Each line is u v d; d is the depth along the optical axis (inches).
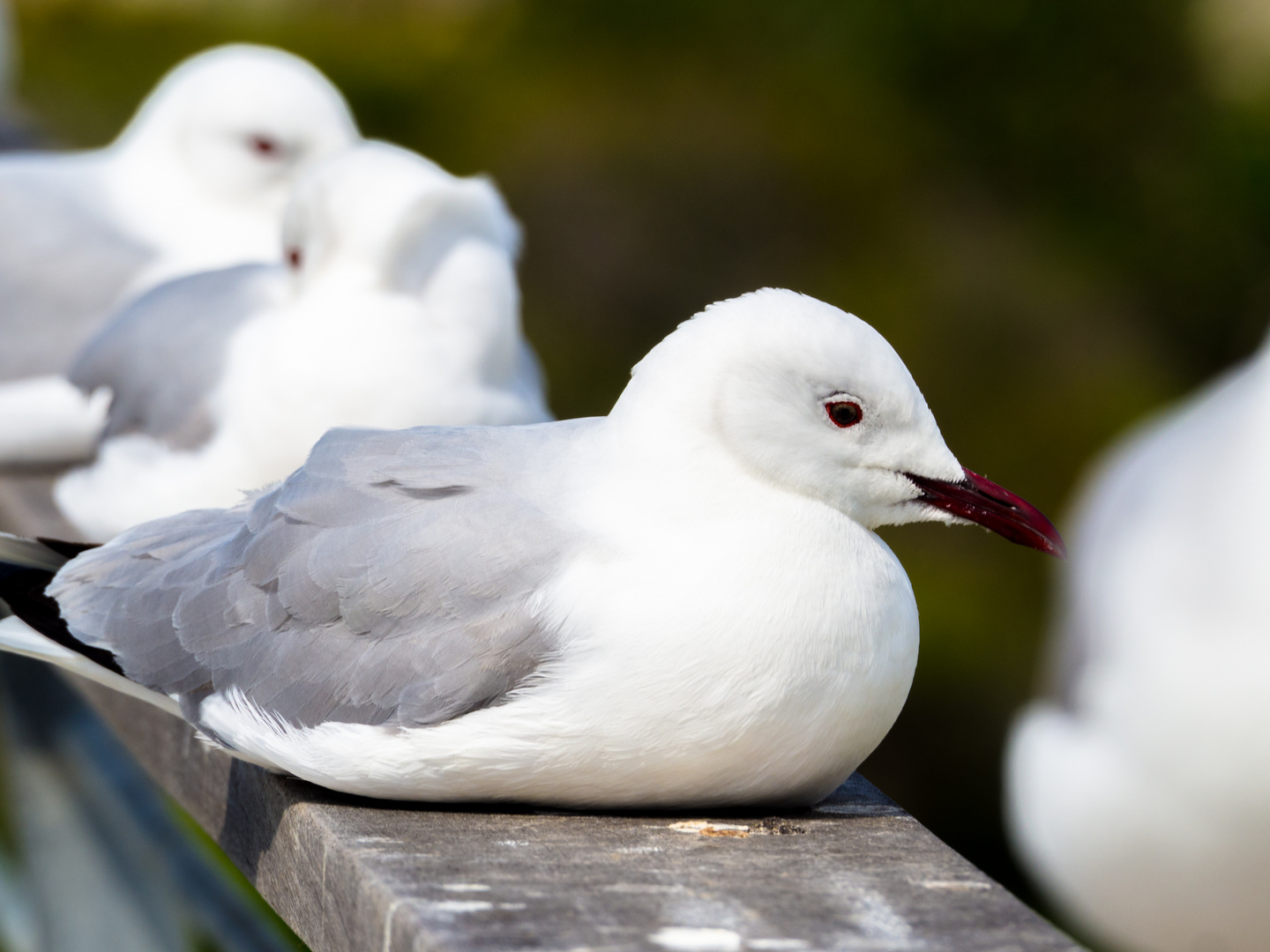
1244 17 601.9
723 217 573.0
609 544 140.0
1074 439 538.9
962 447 538.3
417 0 614.5
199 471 243.9
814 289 563.5
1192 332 587.8
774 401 143.2
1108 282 582.6
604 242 563.8
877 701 142.2
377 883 125.8
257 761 149.3
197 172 331.6
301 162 330.6
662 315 561.3
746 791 141.9
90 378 271.9
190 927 201.3
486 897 123.7
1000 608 471.2
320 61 589.3
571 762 137.6
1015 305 569.6
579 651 136.3
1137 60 593.9
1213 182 593.0
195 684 150.9
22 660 250.2
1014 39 590.2
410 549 142.5
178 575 156.0
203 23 616.7
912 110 594.9
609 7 593.9
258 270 273.6
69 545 171.5
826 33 596.1
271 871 149.6
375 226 236.5
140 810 213.9
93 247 322.3
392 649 140.6
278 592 146.9
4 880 263.9
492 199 249.1
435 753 137.7
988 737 451.5
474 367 239.6
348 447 153.9
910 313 561.6
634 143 574.2
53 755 247.4
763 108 585.0
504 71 590.2
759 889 127.3
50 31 615.5
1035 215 591.5
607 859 132.6
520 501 144.3
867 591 141.5
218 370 250.5
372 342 232.5
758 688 136.1
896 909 124.4
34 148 450.6
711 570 138.2
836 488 146.3
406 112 580.7
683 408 143.7
